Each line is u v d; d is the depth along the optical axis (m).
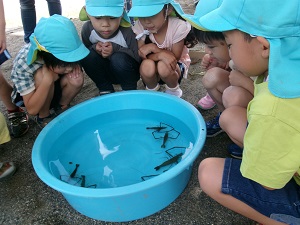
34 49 1.51
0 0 1.44
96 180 1.37
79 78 1.71
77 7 3.61
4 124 1.39
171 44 1.76
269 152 0.82
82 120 1.63
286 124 0.78
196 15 1.16
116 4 1.61
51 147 1.44
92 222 1.19
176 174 1.06
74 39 1.54
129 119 1.73
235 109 1.22
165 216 1.18
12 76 1.59
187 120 1.50
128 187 1.03
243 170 0.89
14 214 1.25
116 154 1.51
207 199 1.22
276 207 0.91
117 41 1.79
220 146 1.49
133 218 1.17
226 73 1.51
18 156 1.55
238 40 0.83
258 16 0.75
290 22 0.72
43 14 3.53
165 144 1.53
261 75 0.95
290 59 0.75
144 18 1.60
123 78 1.84
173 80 1.79
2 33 1.48
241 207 0.98
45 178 1.10
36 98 1.60
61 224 1.19
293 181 0.96
